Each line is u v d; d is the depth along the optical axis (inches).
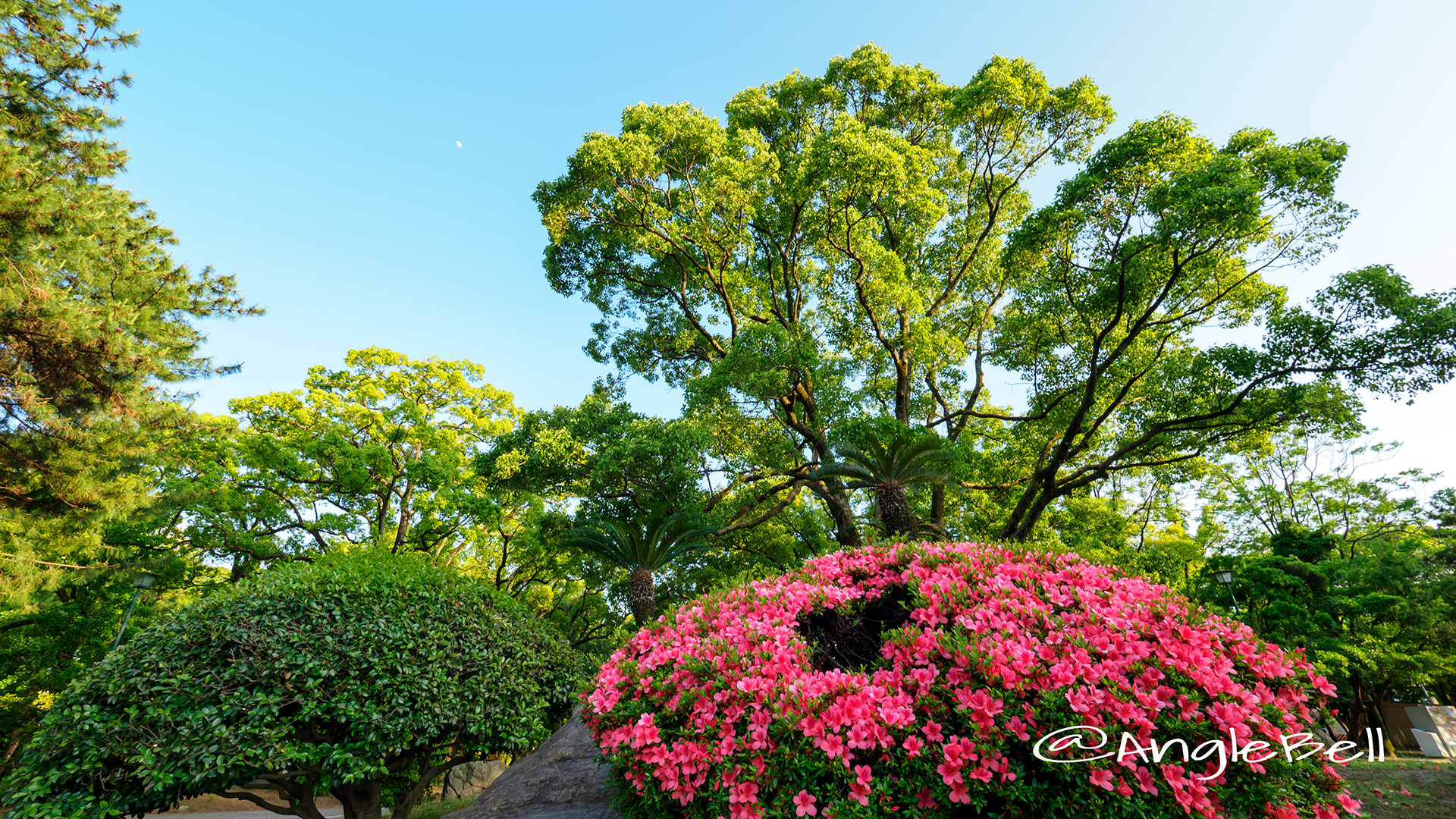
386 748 243.6
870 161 543.5
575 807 191.5
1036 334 626.2
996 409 805.9
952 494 724.0
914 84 753.6
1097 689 111.6
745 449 700.7
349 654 250.4
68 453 438.6
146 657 236.8
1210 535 929.5
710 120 667.4
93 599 566.3
